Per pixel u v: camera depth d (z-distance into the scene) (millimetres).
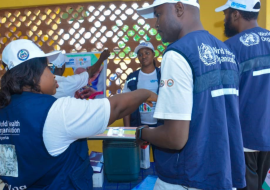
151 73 2846
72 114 894
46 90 984
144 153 1825
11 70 920
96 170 1618
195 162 969
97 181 1602
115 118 996
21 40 963
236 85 1104
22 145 862
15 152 881
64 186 930
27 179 908
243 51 1447
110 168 1661
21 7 3299
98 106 940
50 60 1153
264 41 1466
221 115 979
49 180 939
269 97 1439
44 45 3389
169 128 929
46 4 3234
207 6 3252
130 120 2902
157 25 1113
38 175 909
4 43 3414
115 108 994
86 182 1033
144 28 3264
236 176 1050
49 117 871
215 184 968
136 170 1671
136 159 1667
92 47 3342
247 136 1467
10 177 918
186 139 924
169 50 962
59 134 878
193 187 978
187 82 919
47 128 864
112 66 3365
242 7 1536
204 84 949
